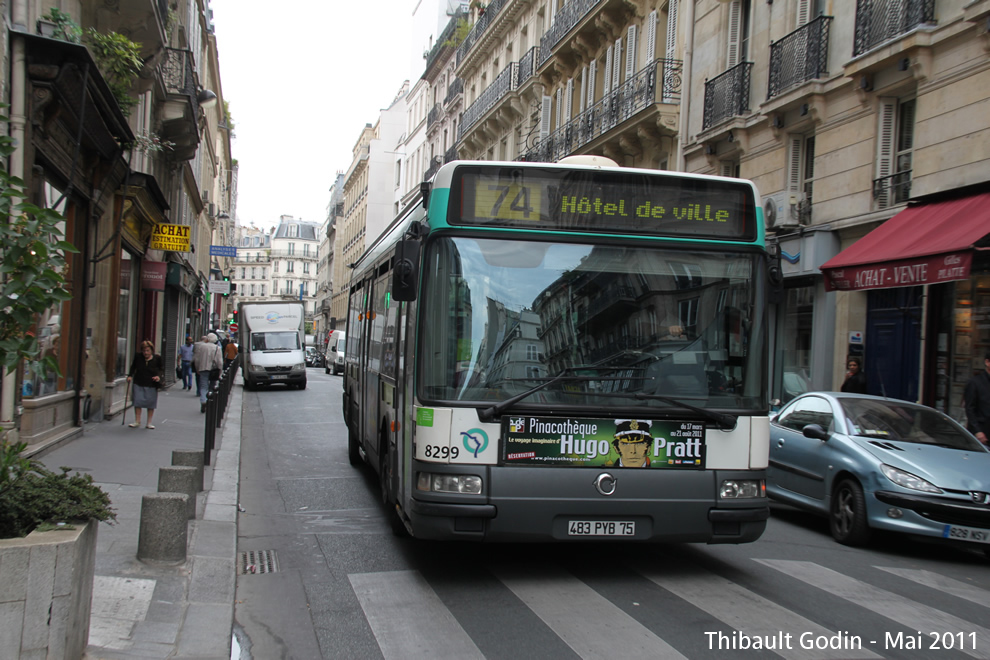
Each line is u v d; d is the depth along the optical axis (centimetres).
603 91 2734
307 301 15738
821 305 1625
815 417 924
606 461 575
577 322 590
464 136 4316
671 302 605
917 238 1248
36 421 1073
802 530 887
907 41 1366
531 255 595
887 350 1460
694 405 592
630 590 598
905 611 573
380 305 943
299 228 15925
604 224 606
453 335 578
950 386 1312
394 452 722
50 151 1078
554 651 473
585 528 571
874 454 802
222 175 6919
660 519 577
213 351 2031
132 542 650
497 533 563
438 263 587
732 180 627
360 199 8138
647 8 2431
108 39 1250
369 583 614
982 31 1250
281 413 2162
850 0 1572
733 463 592
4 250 375
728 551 743
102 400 1541
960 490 747
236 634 503
